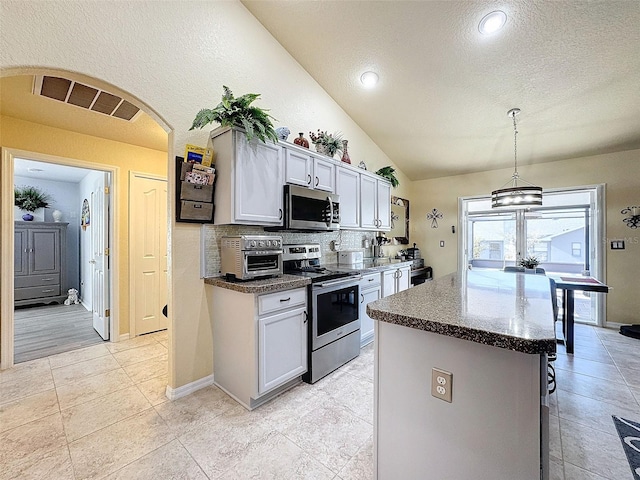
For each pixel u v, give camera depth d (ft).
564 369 8.81
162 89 6.86
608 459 5.19
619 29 7.49
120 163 10.82
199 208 7.24
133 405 6.72
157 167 11.78
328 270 9.57
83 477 4.67
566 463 5.11
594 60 8.41
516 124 11.68
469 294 5.20
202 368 7.54
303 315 7.63
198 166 7.08
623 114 10.36
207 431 5.81
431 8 7.80
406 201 17.72
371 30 8.73
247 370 6.61
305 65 10.41
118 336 10.82
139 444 5.42
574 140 12.16
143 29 6.56
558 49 8.27
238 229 8.32
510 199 9.51
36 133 8.96
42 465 4.91
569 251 13.93
